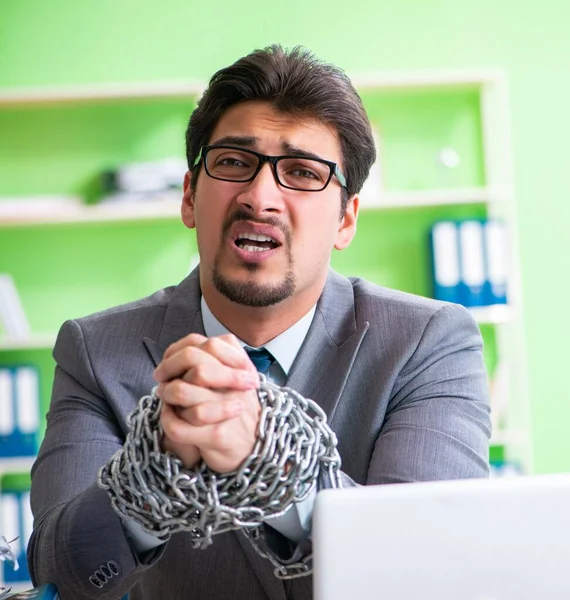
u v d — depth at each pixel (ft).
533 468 13.62
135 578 3.84
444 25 13.79
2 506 12.41
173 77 13.64
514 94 13.80
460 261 12.74
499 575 2.26
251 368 3.20
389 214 13.76
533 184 13.76
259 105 4.54
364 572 2.27
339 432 4.75
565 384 13.69
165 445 3.18
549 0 13.80
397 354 4.85
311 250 4.57
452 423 4.63
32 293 13.64
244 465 3.11
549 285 13.70
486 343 13.62
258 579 4.46
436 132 13.75
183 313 5.06
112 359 4.98
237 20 13.66
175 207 12.81
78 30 13.61
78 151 13.56
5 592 3.59
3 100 12.85
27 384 12.50
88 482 4.56
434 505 2.27
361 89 13.32
